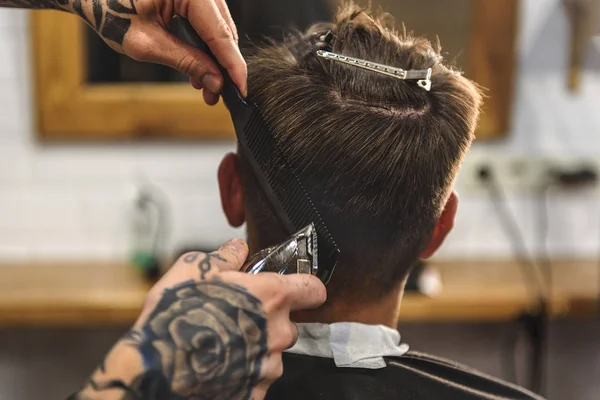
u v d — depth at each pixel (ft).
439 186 2.24
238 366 1.69
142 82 4.90
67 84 4.84
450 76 2.32
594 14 5.10
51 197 5.12
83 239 5.20
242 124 2.21
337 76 2.18
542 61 5.21
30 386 5.49
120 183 5.13
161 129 4.97
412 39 2.47
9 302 4.36
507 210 5.40
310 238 2.02
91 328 5.44
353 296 2.29
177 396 1.63
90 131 4.94
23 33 4.84
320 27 2.48
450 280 4.90
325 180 2.12
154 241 5.12
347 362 2.25
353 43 2.31
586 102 5.30
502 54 5.01
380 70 2.18
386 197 2.15
